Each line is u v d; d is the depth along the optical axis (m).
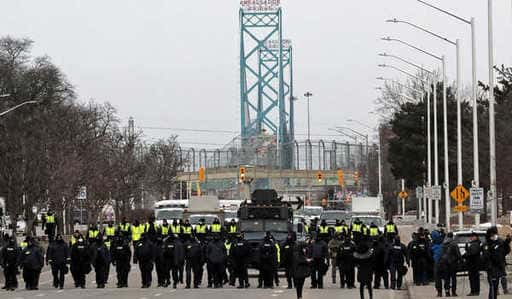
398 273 120.94
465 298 101.81
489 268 89.94
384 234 128.12
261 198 156.62
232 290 119.12
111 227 163.25
